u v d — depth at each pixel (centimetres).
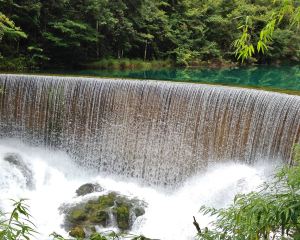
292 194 272
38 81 1284
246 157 1063
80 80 1262
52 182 1220
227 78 2169
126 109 1231
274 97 996
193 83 1194
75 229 942
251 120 1044
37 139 1322
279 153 988
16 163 1220
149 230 997
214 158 1123
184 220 1024
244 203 321
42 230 953
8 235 270
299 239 272
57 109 1290
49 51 1970
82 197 1113
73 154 1306
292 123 955
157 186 1211
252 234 297
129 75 1984
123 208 1040
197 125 1141
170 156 1193
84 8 2009
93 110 1263
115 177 1270
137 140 1232
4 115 1313
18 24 1855
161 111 1189
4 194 1109
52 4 1877
